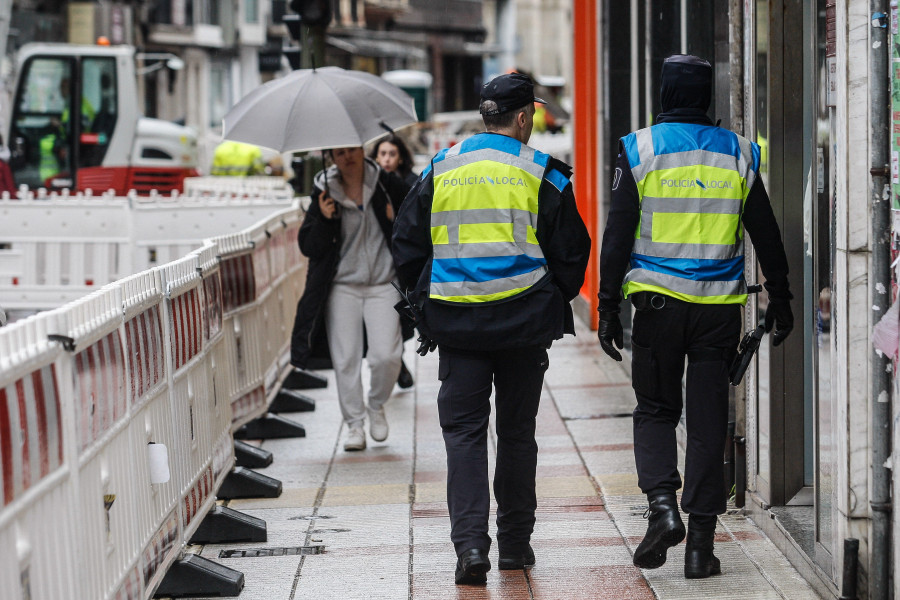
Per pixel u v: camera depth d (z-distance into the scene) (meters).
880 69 11.73
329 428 23.62
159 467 12.96
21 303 32.44
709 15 20.25
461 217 13.92
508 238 13.83
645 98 27.47
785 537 14.98
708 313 13.80
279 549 16.03
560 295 14.07
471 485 14.05
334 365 21.47
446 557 15.45
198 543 16.38
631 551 15.38
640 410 14.41
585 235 14.09
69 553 10.09
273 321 24.31
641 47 27.42
